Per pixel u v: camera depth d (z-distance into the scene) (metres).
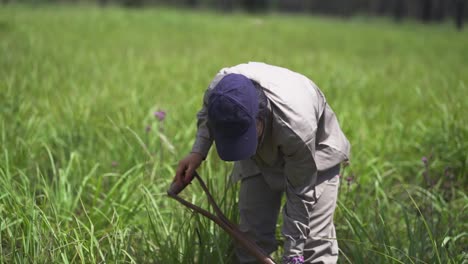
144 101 6.34
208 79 8.11
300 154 2.73
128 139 4.96
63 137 5.18
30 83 6.98
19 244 3.57
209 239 3.35
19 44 10.97
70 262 3.28
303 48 14.70
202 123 3.12
